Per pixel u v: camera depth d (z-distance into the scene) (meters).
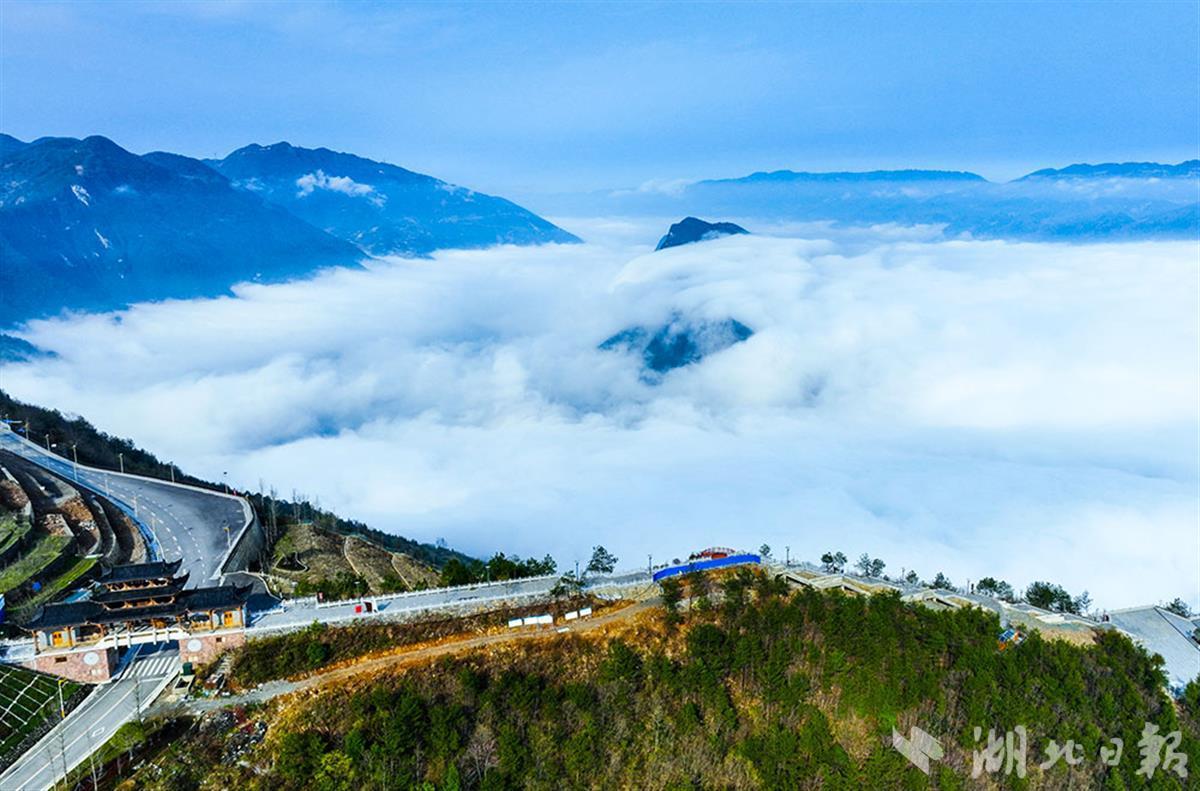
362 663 132.75
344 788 109.81
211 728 117.75
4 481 197.00
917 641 142.75
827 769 122.44
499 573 164.25
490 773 114.50
